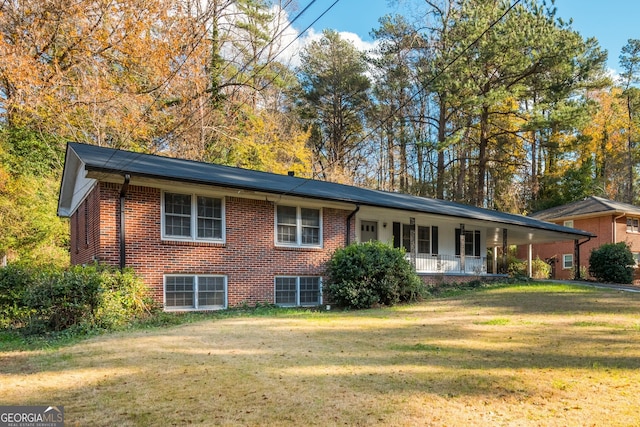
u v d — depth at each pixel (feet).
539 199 135.44
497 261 105.40
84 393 16.35
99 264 36.40
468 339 26.40
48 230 64.18
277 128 106.32
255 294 44.91
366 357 21.93
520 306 41.32
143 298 36.83
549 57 88.43
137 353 23.03
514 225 67.72
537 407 14.64
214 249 42.63
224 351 23.47
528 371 18.99
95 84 67.36
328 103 137.18
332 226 51.21
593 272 77.97
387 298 45.44
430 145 102.78
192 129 86.28
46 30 65.00
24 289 34.76
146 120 76.54
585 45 88.94
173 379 18.13
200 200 42.65
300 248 48.42
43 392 16.51
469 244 74.33
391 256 46.91
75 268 33.78
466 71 91.91
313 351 23.40
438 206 65.72
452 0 112.06
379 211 55.57
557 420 13.48
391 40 121.80
